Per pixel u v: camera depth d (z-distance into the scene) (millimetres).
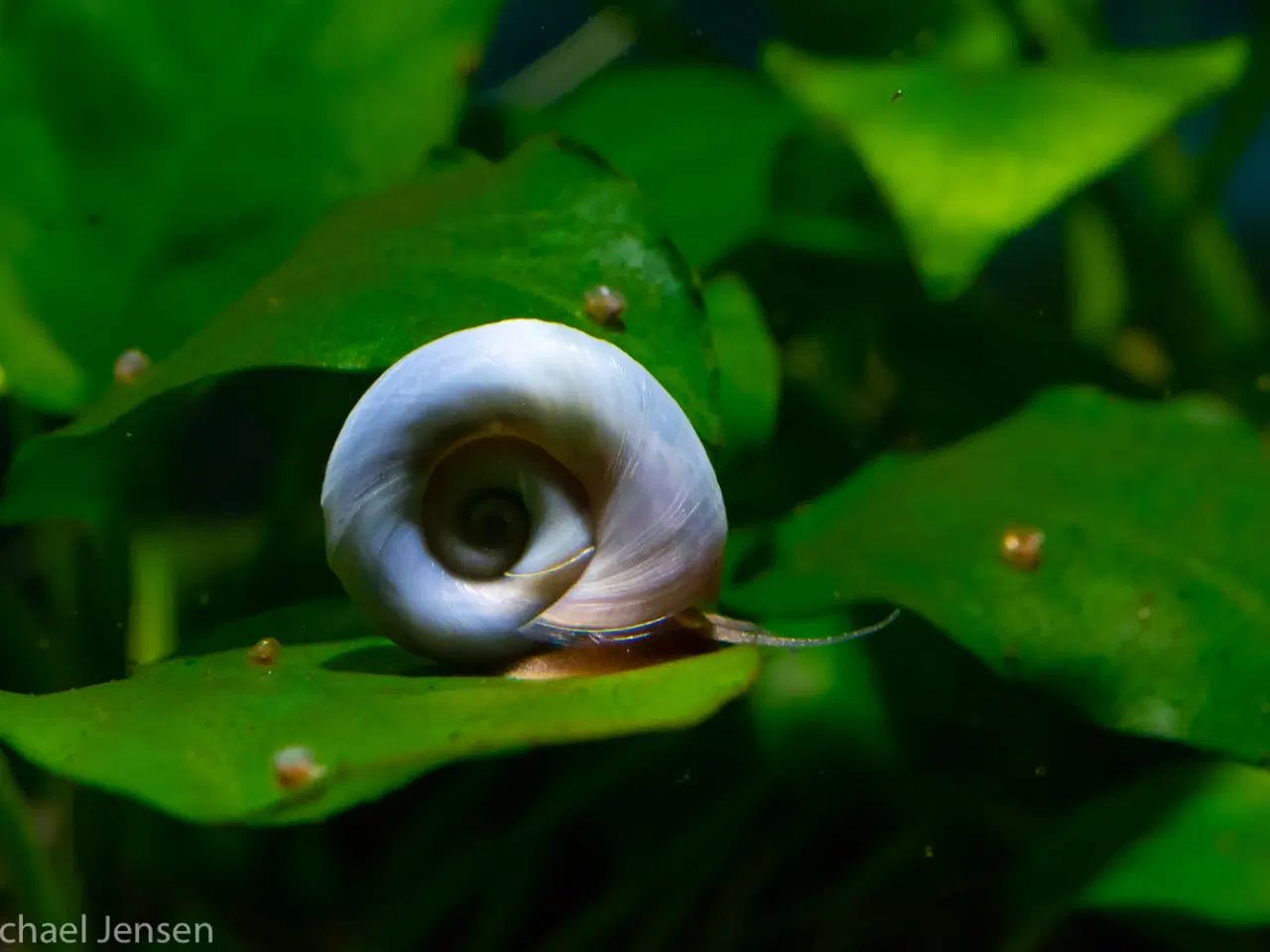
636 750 151
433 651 125
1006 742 149
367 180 146
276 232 146
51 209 144
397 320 130
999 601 130
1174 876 127
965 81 141
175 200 145
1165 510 135
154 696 121
